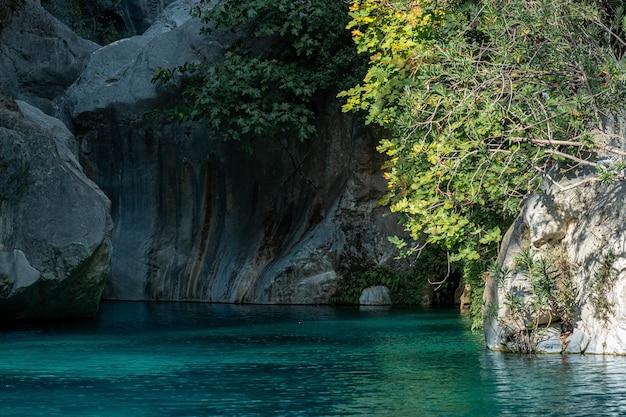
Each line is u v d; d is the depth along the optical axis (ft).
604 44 42.24
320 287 79.87
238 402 32.12
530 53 39.96
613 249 40.40
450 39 44.83
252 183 86.38
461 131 42.60
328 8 80.12
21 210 63.67
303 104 81.82
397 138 51.42
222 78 80.64
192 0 102.99
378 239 80.69
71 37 101.50
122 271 88.33
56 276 64.39
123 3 136.87
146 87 88.43
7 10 99.60
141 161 89.51
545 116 39.11
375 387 34.91
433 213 46.14
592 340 41.55
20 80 99.35
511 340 43.78
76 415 30.14
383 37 54.39
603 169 37.58
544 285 41.83
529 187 41.93
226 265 85.30
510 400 31.60
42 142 64.95
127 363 42.50
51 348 48.83
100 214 66.59
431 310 73.26
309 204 84.07
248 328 59.00
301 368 40.37
